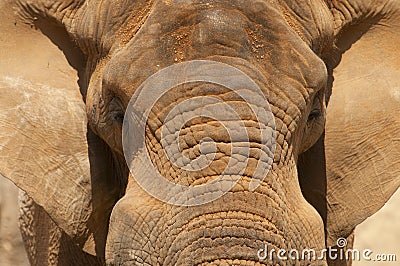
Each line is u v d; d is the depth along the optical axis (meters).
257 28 10.37
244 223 9.96
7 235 18.72
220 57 10.23
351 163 11.62
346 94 11.56
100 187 11.52
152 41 10.41
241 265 9.88
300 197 10.51
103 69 10.97
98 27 11.04
